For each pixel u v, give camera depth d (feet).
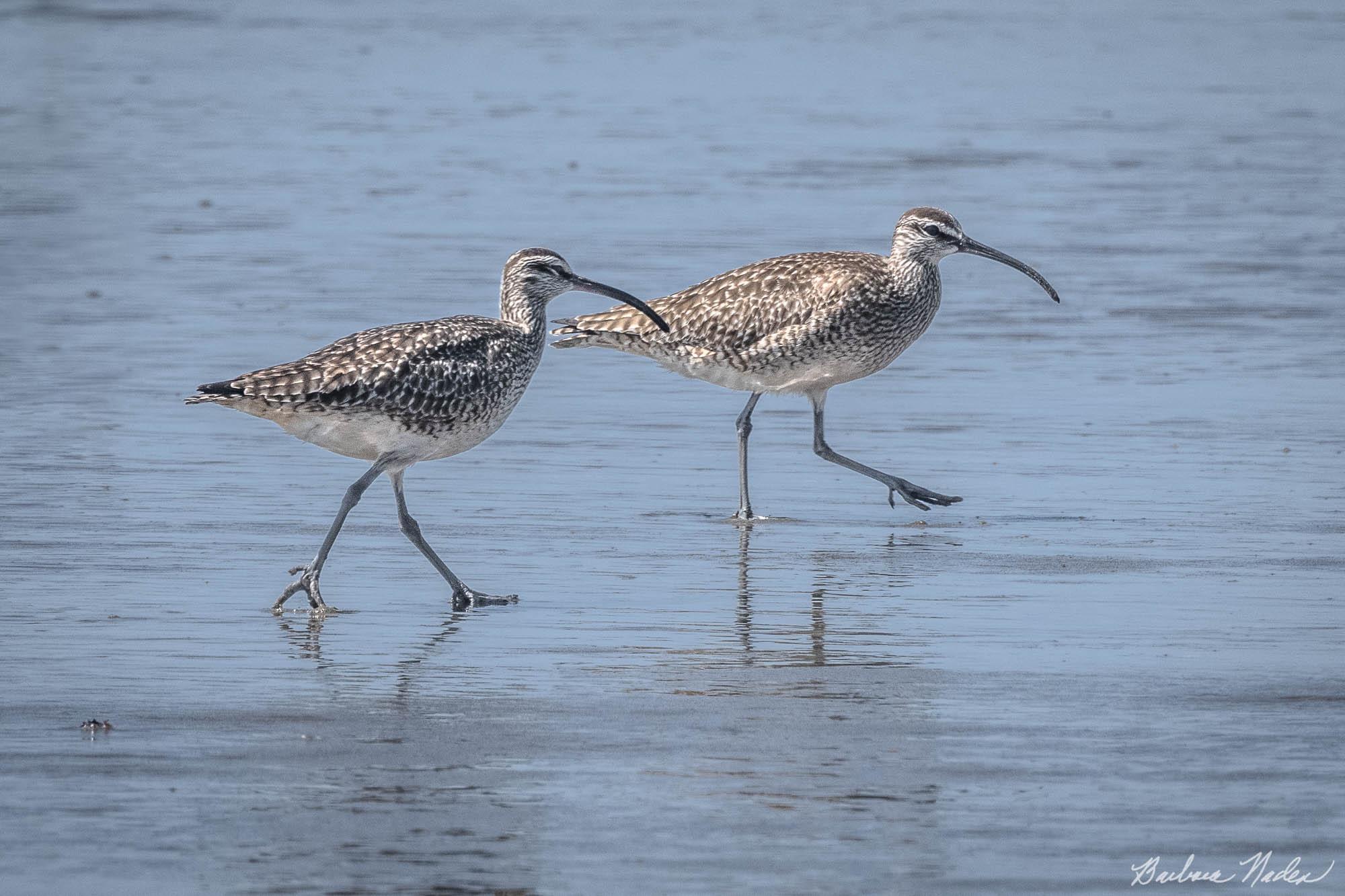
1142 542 49.19
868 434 62.28
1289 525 50.65
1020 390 67.77
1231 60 172.86
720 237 94.02
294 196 106.01
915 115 140.05
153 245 92.17
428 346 43.62
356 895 27.25
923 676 37.52
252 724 34.35
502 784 31.40
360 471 56.49
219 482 54.65
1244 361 71.56
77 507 51.39
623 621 41.83
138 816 29.96
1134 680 37.14
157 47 172.14
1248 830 29.53
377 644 39.83
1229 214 102.53
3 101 138.10
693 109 141.59
